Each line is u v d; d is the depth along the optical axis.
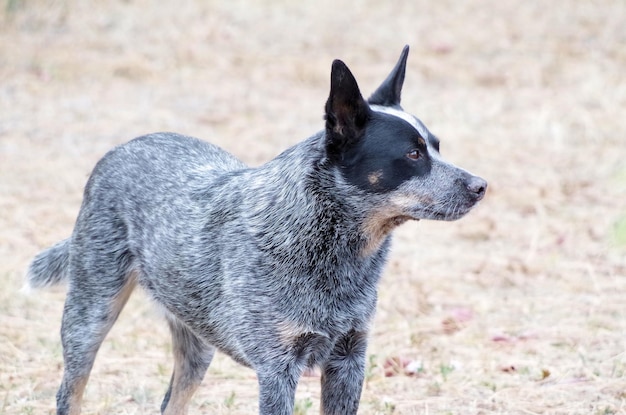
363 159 7.89
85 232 9.11
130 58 22.48
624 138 18.55
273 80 22.00
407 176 7.92
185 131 18.62
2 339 11.32
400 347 11.41
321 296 7.89
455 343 11.50
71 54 22.47
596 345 11.25
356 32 25.28
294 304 7.86
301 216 7.88
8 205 15.14
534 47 24.34
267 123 19.36
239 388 10.40
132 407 9.87
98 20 24.52
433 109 20.20
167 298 8.74
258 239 7.99
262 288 7.90
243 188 8.31
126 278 9.11
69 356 9.09
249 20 25.55
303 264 7.85
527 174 17.06
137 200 8.96
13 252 13.62
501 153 17.98
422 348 11.38
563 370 10.62
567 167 17.38
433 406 9.88
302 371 8.00
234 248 8.11
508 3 27.72
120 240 9.05
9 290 12.44
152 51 23.14
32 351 11.12
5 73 20.98
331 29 25.41
